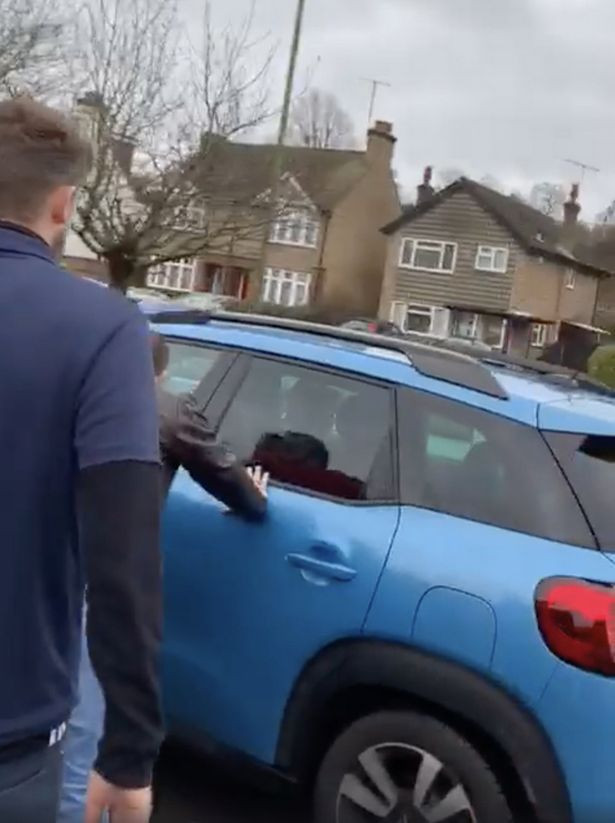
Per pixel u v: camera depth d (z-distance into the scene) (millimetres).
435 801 3416
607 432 3584
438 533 3504
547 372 4613
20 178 2035
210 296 48906
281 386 4168
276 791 3811
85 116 21969
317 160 59469
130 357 1973
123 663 1892
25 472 1931
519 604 3273
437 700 3350
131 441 1916
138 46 23062
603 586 3246
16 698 1962
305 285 56594
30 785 1985
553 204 72375
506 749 3250
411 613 3412
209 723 3914
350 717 3658
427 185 62719
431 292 54562
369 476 3750
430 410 3754
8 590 1942
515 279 52875
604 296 64500
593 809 3168
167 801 4352
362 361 3996
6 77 22312
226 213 24453
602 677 3174
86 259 34594
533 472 3490
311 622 3613
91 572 1891
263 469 3982
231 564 3830
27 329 1954
